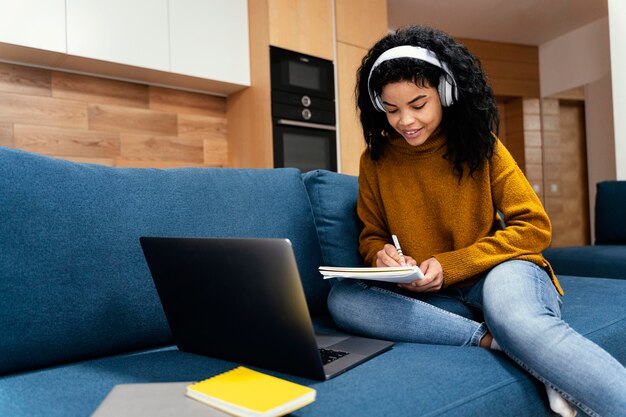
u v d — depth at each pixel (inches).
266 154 125.2
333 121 138.9
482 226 48.4
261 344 33.6
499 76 221.8
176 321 40.3
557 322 34.3
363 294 45.1
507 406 30.9
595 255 99.9
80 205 39.9
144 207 43.3
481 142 46.5
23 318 36.0
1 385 33.2
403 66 43.9
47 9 96.7
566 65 219.3
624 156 144.1
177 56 114.7
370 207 55.0
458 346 39.6
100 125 113.6
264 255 30.2
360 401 27.8
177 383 30.7
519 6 186.9
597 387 30.9
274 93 124.6
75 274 38.6
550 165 226.1
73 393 31.1
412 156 50.5
